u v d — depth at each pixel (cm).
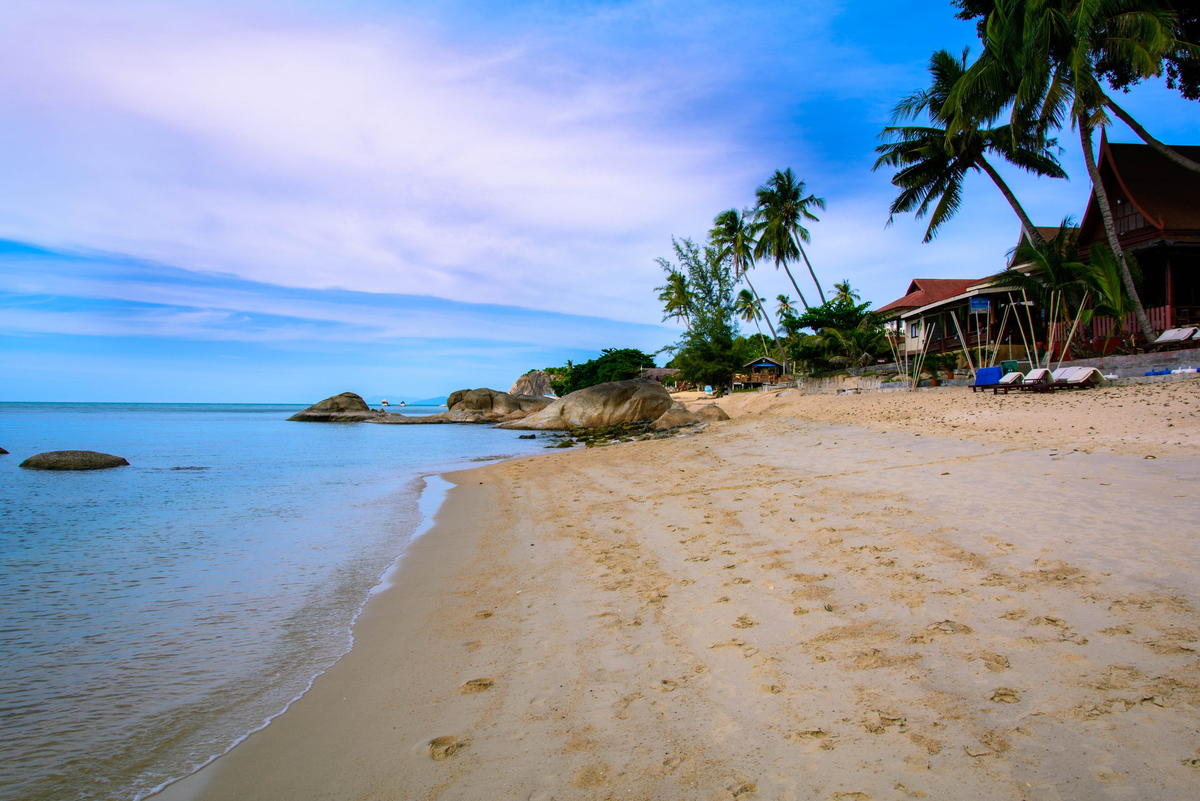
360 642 507
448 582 667
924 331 2983
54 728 379
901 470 979
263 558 795
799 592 511
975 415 1471
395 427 4947
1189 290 2112
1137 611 400
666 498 1015
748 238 4356
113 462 1962
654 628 478
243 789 312
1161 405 1202
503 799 286
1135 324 2034
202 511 1148
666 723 341
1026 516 642
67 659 480
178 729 376
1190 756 262
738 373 4344
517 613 548
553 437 3428
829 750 299
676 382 6562
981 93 1973
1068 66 1820
